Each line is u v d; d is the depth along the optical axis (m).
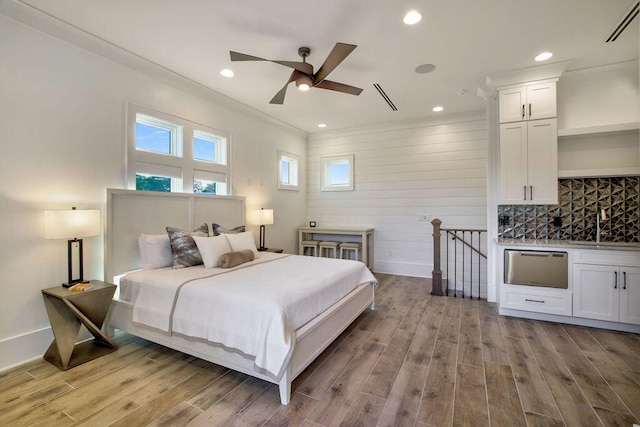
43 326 2.49
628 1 2.23
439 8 2.32
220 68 3.33
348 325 2.95
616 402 1.89
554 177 3.37
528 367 2.32
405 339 2.84
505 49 2.94
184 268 3.03
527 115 3.45
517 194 3.51
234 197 4.39
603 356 2.48
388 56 3.07
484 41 2.79
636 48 2.93
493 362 2.40
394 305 3.85
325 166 6.21
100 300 2.52
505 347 2.66
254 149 4.91
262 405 1.89
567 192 3.57
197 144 4.03
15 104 2.34
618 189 3.38
